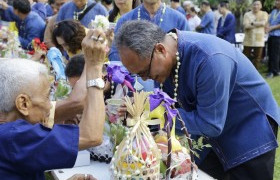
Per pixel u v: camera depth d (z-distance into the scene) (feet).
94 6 12.62
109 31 7.89
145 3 9.75
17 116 4.50
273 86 23.20
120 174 4.83
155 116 5.13
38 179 4.73
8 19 19.10
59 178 5.80
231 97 6.20
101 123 4.75
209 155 6.98
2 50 12.51
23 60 4.66
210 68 5.57
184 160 5.12
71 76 7.59
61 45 9.56
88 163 6.19
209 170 7.03
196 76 5.73
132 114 4.92
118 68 6.14
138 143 4.83
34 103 4.50
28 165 4.31
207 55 5.63
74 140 4.46
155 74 5.68
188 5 32.78
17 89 4.41
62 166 4.42
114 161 4.94
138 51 5.38
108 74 6.22
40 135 4.36
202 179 5.81
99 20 7.86
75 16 12.47
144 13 9.76
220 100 5.66
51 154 4.33
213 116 5.72
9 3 24.41
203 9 31.27
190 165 5.17
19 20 16.85
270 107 6.46
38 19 16.85
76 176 5.63
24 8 16.51
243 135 6.32
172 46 5.80
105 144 6.16
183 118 5.94
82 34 9.27
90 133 4.63
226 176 6.73
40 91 4.54
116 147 5.16
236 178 6.52
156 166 4.89
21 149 4.29
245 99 6.20
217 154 6.67
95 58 4.91
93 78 4.89
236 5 35.88
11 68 4.46
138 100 4.90
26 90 4.45
